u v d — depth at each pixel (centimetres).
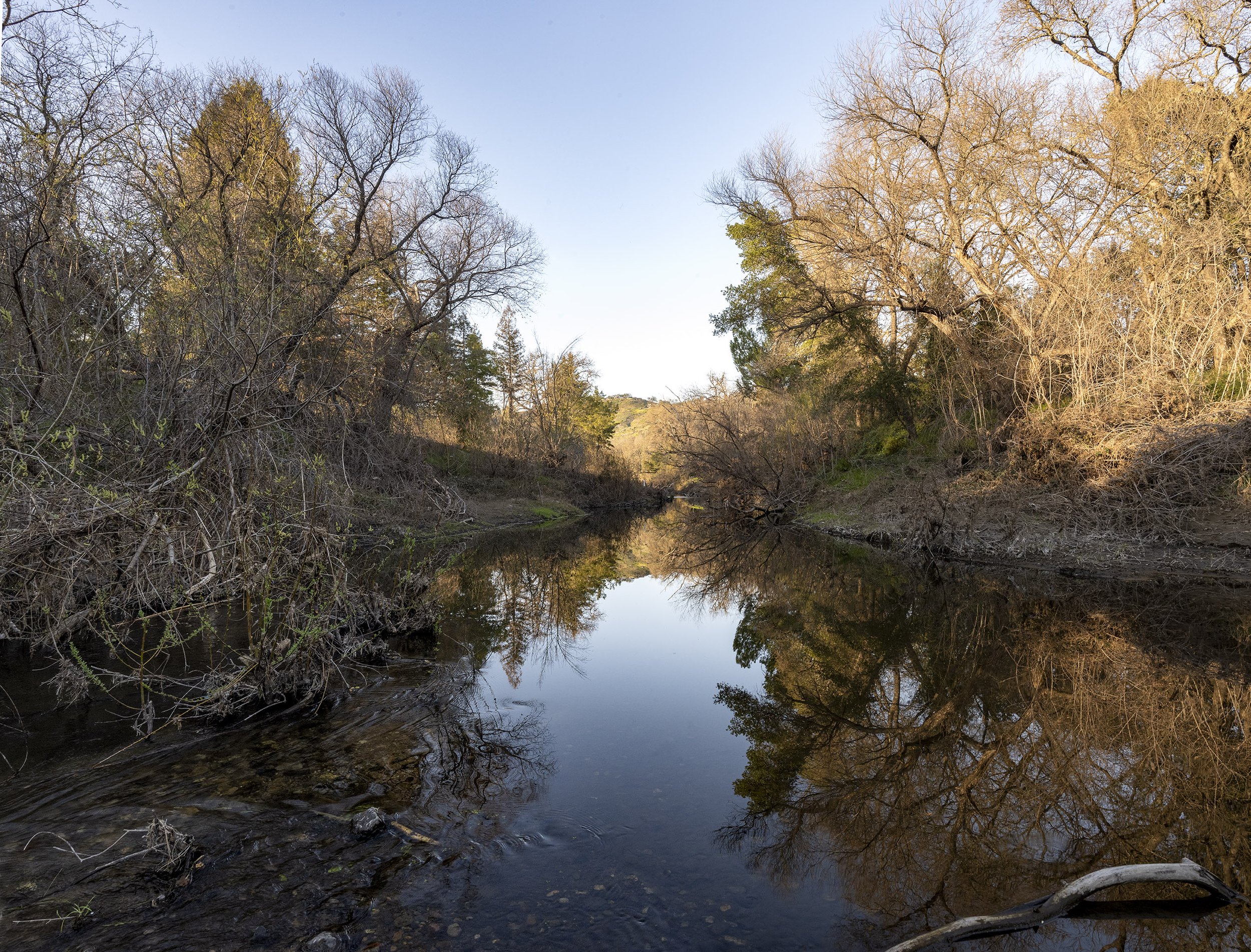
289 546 636
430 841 371
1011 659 771
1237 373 1321
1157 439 1227
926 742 554
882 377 2241
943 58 2006
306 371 848
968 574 1303
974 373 1803
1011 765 502
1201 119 1520
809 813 425
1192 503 1226
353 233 2339
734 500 2853
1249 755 504
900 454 2373
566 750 521
